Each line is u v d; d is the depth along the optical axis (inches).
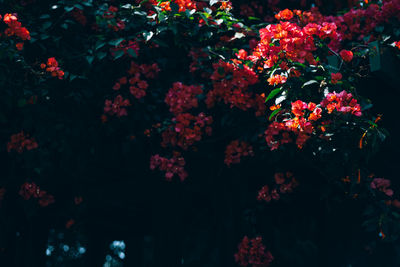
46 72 135.6
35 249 177.2
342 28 151.9
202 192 178.5
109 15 142.4
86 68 144.6
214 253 227.6
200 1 153.3
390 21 138.6
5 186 152.0
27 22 145.0
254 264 163.9
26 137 145.6
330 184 153.1
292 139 133.5
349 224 174.9
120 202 191.3
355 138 123.0
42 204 156.3
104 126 150.2
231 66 137.1
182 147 143.6
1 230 158.6
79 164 151.7
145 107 148.6
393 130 148.9
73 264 390.3
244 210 171.5
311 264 229.9
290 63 124.0
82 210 172.6
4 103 139.2
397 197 157.8
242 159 157.2
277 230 222.5
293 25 125.8
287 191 161.0
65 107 146.3
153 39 145.3
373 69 127.1
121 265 403.2
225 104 146.1
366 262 176.6
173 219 169.6
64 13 141.6
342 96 115.2
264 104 139.3
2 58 131.9
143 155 156.3
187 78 150.3
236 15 181.0
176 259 168.1
